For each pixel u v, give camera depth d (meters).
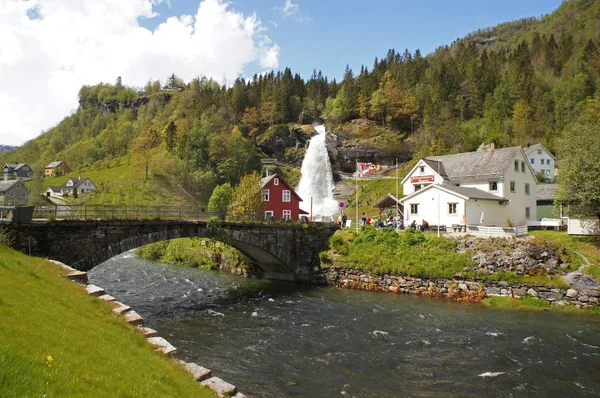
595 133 38.41
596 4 171.38
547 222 47.78
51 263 20.30
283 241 42.50
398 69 141.75
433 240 38.25
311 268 43.06
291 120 132.88
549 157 90.19
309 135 118.56
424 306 31.03
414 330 24.25
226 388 11.52
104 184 107.06
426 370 18.00
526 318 27.30
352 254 41.47
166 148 127.69
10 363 7.15
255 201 52.22
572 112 104.50
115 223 29.86
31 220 26.20
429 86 124.69
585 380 17.00
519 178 51.97
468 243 36.50
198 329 24.39
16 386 6.52
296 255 43.56
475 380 16.94
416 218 48.56
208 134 120.94
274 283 42.84
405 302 32.56
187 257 56.53
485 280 33.19
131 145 148.25
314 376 17.17
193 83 183.62
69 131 192.12
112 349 10.95
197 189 104.38
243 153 111.94
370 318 27.19
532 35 190.38
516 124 103.75
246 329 24.41
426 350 20.64
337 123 124.25
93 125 183.12
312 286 40.94
